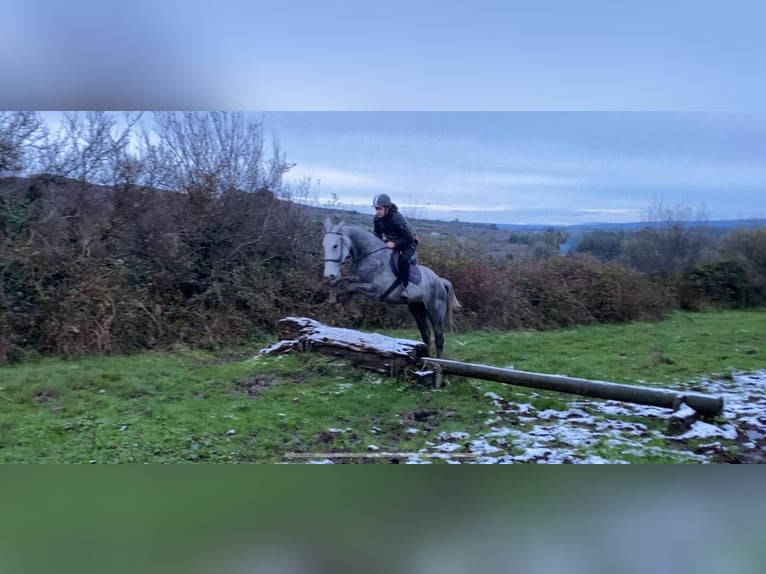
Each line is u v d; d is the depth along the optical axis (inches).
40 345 305.0
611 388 233.9
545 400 260.8
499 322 396.2
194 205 356.2
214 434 216.1
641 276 427.8
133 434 214.5
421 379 266.8
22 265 313.3
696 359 326.3
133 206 343.0
